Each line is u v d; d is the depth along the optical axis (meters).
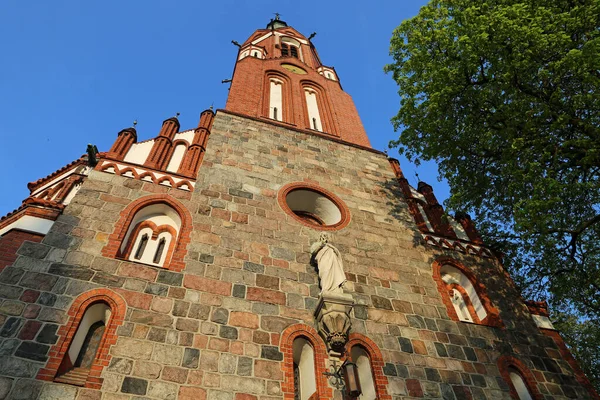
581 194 15.64
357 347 12.58
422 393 11.87
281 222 15.73
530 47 15.50
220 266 13.09
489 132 16.94
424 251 17.41
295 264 14.21
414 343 13.22
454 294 16.72
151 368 9.89
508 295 17.05
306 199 18.64
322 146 21.97
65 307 10.42
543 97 16.11
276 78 28.80
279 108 25.36
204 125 20.19
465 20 17.41
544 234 15.14
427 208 20.81
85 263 11.64
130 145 17.19
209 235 14.03
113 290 11.26
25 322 9.78
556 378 14.24
